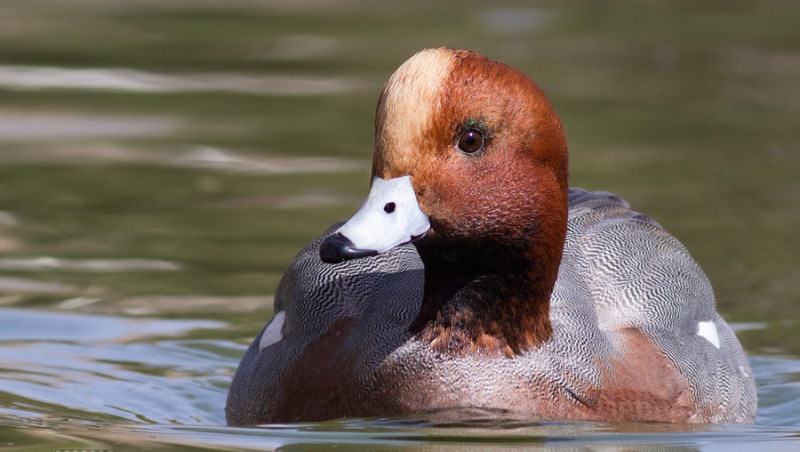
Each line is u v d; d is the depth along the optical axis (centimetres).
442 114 843
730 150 1778
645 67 2212
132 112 1959
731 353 1048
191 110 1977
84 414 988
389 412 883
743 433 922
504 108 857
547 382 888
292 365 942
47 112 1948
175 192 1606
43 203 1560
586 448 843
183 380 1113
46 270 1366
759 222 1506
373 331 918
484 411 875
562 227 898
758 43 2386
